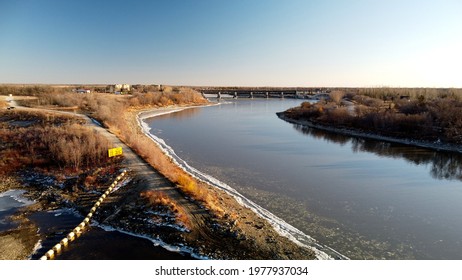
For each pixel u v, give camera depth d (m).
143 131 52.44
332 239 17.53
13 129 37.88
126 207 19.61
